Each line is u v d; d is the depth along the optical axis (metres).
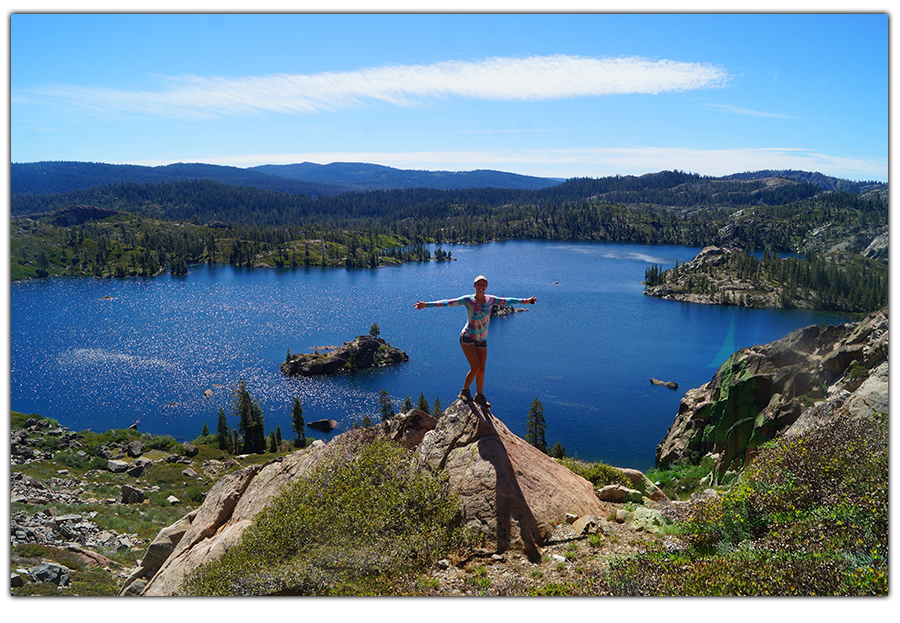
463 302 11.13
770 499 9.37
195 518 14.59
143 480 65.00
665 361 168.38
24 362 159.62
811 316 183.12
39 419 89.69
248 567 9.59
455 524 9.84
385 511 10.04
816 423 11.90
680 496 20.61
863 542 7.66
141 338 188.62
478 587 8.34
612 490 11.84
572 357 173.38
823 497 9.15
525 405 135.00
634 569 8.17
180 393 141.75
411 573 8.87
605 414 129.00
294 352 179.50
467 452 10.89
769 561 7.73
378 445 12.59
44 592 17.36
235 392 143.38
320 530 10.20
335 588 8.59
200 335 195.88
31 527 31.36
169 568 12.56
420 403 107.62
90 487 57.16
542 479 10.85
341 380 158.38
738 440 22.70
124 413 127.69
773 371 22.95
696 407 27.25
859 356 20.88
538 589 8.06
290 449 108.12
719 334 196.25
